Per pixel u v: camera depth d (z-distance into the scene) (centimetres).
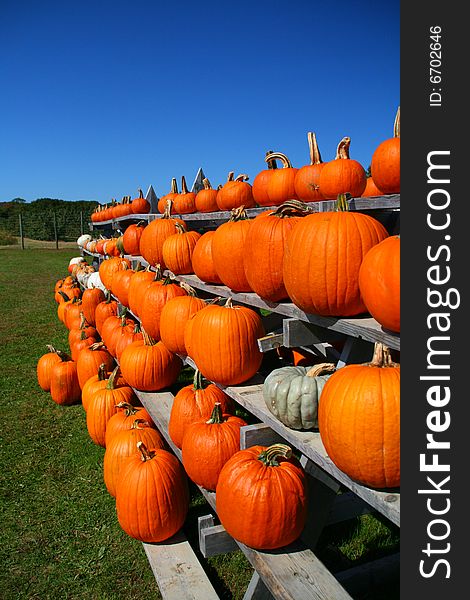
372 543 312
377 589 275
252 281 286
